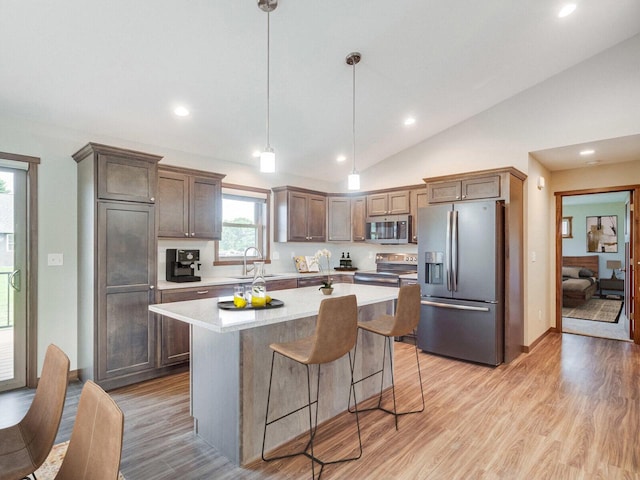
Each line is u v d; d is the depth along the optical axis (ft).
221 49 8.94
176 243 13.64
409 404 9.58
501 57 11.62
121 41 8.13
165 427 8.27
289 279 15.53
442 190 14.17
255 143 14.25
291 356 6.70
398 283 15.72
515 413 9.02
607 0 9.79
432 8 8.98
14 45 7.75
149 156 10.78
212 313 7.11
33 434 4.99
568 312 22.26
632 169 15.48
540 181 15.58
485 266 12.50
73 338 11.10
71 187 11.08
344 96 12.21
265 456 7.22
